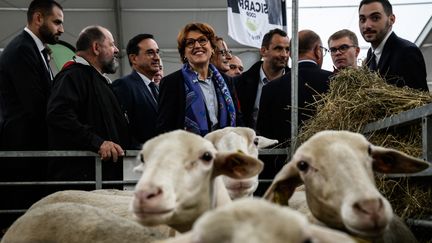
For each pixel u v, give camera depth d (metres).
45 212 3.71
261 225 1.77
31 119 5.68
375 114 4.85
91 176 5.71
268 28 7.84
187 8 19.30
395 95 4.82
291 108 5.46
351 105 4.96
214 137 4.83
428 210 4.22
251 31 7.74
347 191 2.81
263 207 1.86
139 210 2.80
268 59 6.79
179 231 3.31
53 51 7.49
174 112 5.48
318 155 3.04
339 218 3.00
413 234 4.09
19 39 5.83
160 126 5.47
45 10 5.95
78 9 18.81
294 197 4.61
